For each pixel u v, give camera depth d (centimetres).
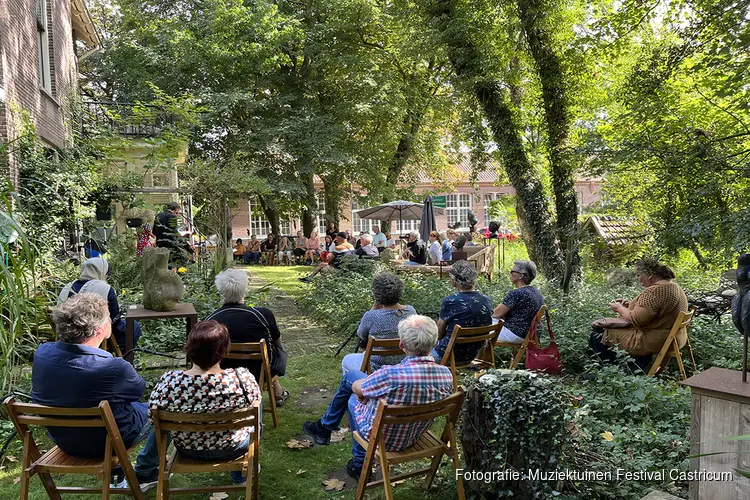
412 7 1128
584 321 632
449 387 300
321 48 1981
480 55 1022
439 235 1397
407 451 303
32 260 368
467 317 445
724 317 705
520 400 281
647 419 384
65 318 276
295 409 467
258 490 321
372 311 419
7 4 823
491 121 1066
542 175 1159
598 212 775
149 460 316
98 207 1179
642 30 864
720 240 582
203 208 1107
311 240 2258
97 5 2536
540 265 1042
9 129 804
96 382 275
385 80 1972
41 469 274
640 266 520
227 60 1880
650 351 505
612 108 986
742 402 232
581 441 323
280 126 1966
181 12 2109
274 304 996
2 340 346
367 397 298
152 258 463
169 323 671
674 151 624
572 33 993
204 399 274
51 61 1137
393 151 2319
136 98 1916
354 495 331
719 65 654
